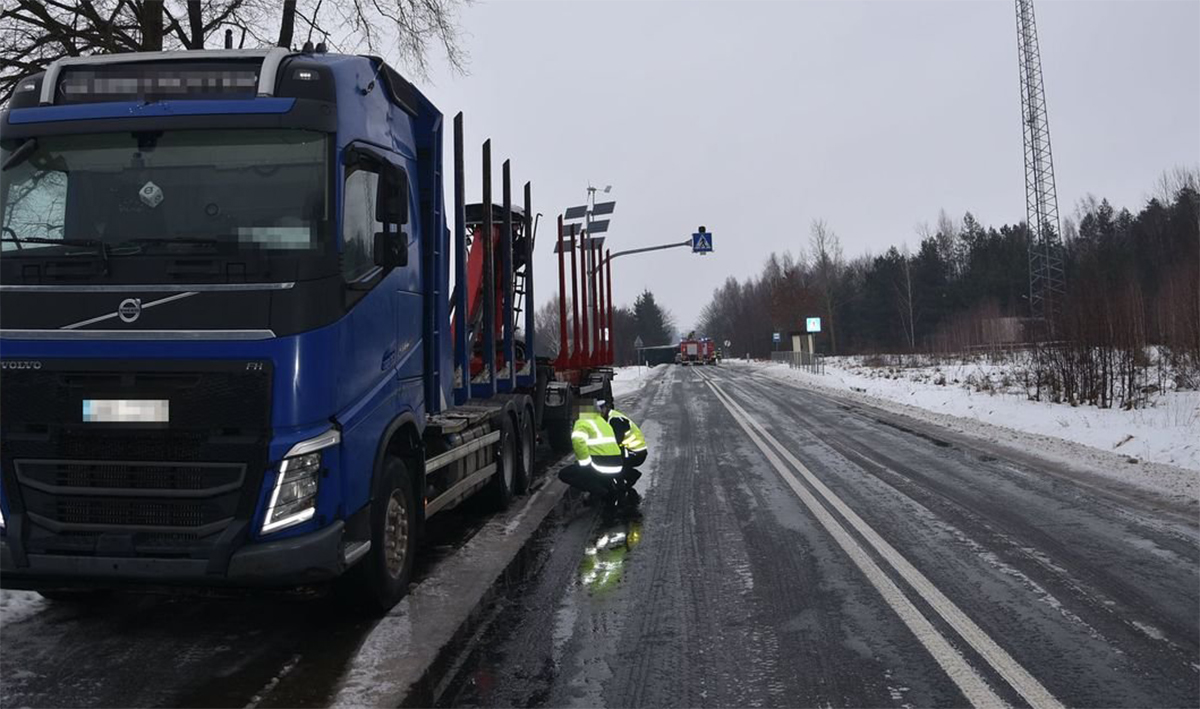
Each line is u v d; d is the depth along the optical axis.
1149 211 70.19
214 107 4.81
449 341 7.30
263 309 4.55
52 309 4.58
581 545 7.34
